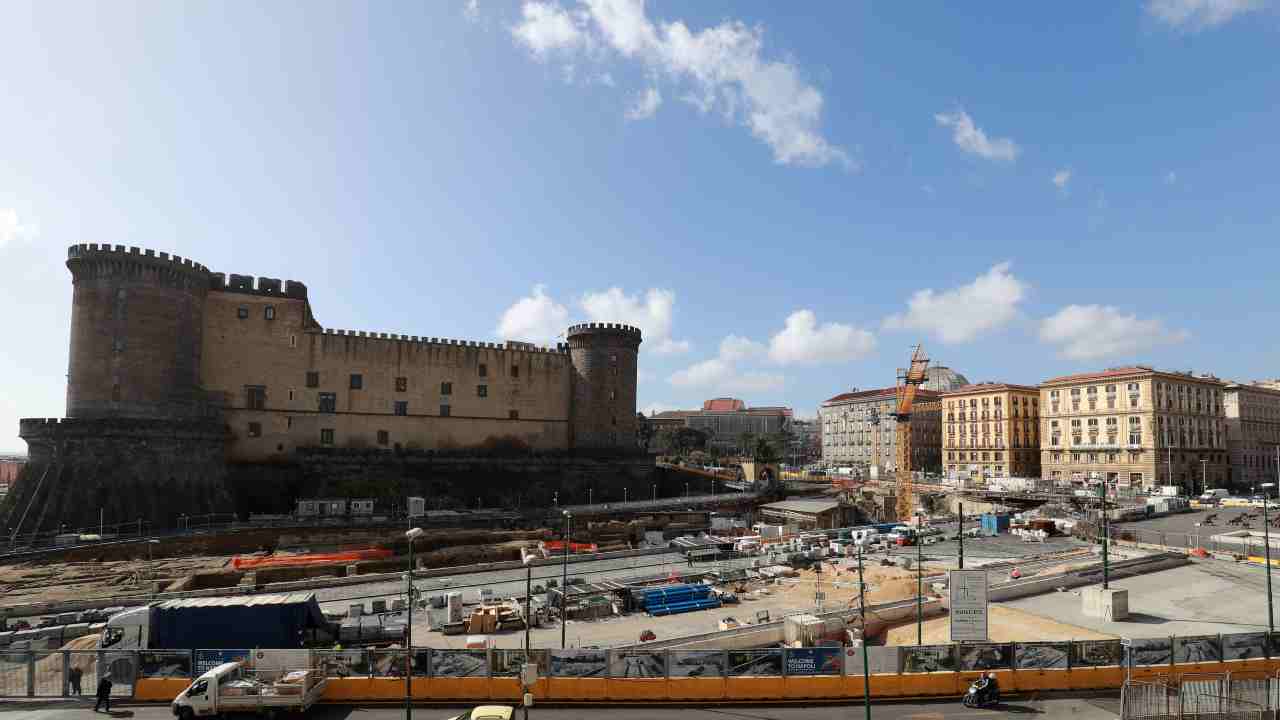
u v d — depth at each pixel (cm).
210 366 8431
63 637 3706
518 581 5303
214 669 2506
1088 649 2877
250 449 8575
